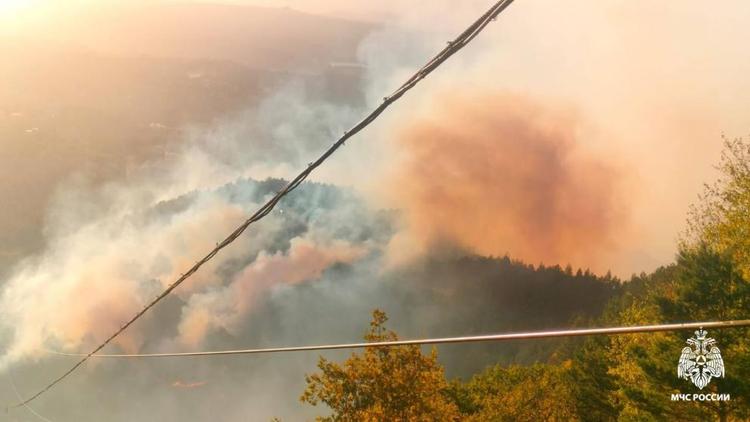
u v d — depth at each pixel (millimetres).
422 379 28312
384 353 28859
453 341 6625
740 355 21844
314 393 28375
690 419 24422
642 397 25328
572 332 5383
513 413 46375
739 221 25938
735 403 22594
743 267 24812
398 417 27625
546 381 49500
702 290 23141
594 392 45156
